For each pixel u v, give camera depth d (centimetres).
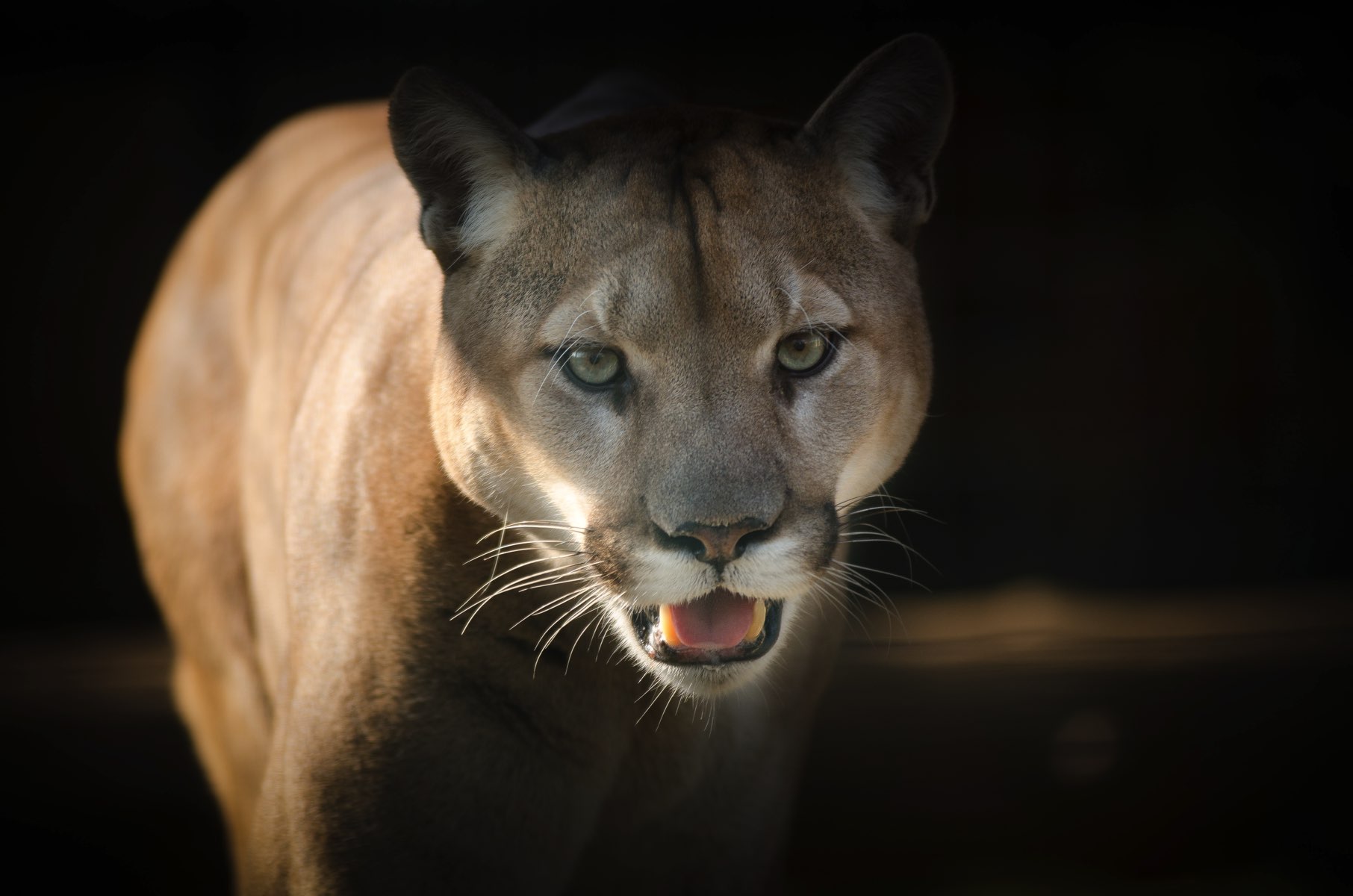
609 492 480
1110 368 1388
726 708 574
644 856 599
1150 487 1361
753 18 1341
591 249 488
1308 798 908
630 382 479
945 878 857
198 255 815
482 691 532
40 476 1296
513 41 1327
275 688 653
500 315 502
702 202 484
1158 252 1395
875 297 509
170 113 1323
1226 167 1396
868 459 520
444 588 530
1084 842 883
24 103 1308
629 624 511
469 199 515
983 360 1387
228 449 733
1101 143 1398
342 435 572
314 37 1326
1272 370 1381
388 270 609
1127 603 1176
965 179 1395
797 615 572
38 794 910
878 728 952
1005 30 1389
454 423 518
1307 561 1288
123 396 1316
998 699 977
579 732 547
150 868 859
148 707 1000
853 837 884
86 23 1305
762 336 473
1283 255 1388
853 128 520
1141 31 1389
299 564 578
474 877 544
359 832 530
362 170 732
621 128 532
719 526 456
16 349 1302
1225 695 978
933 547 1306
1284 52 1385
